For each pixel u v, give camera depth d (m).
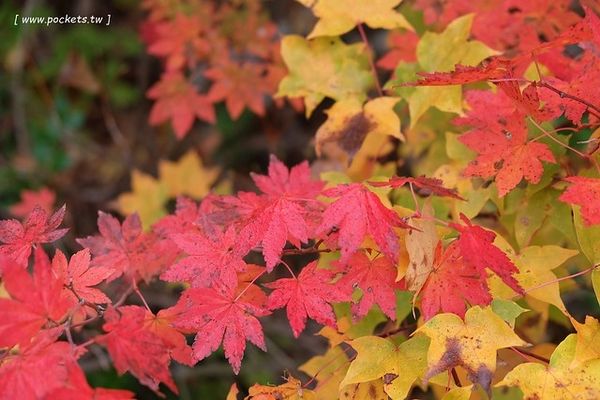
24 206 1.90
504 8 1.36
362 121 1.30
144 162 2.30
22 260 1.17
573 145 1.38
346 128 1.30
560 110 1.17
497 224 1.29
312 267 1.14
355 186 1.12
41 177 2.19
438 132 1.39
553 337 1.37
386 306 1.14
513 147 1.17
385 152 1.42
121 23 2.30
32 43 2.21
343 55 1.34
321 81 1.33
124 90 2.26
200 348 1.12
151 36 1.93
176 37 1.64
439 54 1.30
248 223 1.14
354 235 1.10
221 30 1.65
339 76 1.33
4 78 2.20
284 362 1.79
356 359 1.14
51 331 1.08
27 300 1.04
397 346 1.15
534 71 1.28
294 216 1.14
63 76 2.19
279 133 2.22
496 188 1.24
